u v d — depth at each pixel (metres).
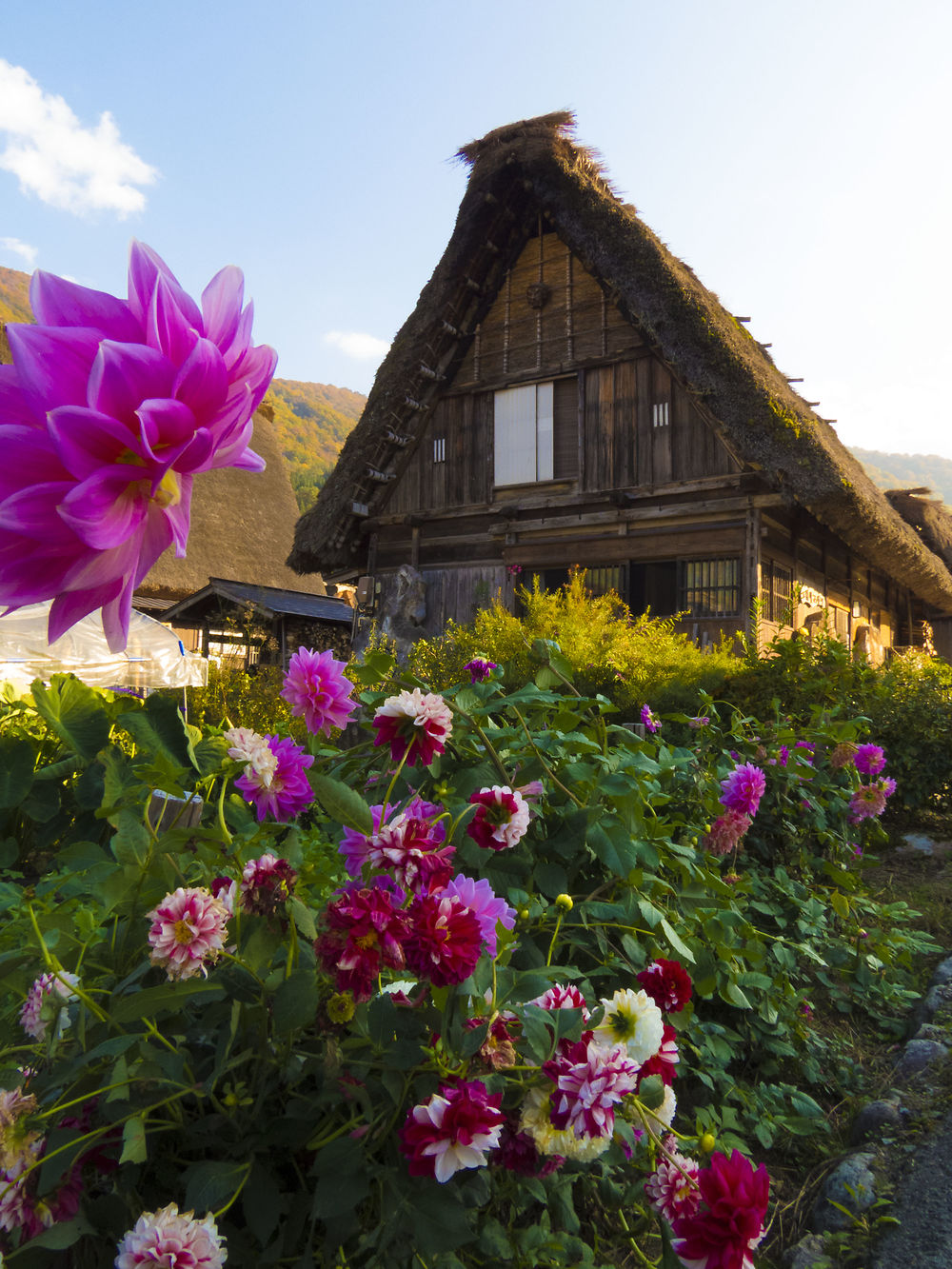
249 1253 1.12
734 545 10.39
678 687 6.29
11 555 0.45
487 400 12.79
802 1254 1.77
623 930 1.95
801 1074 2.53
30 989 1.18
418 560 13.24
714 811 2.94
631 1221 1.65
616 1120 1.29
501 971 1.29
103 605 0.49
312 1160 1.21
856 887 3.43
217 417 0.48
